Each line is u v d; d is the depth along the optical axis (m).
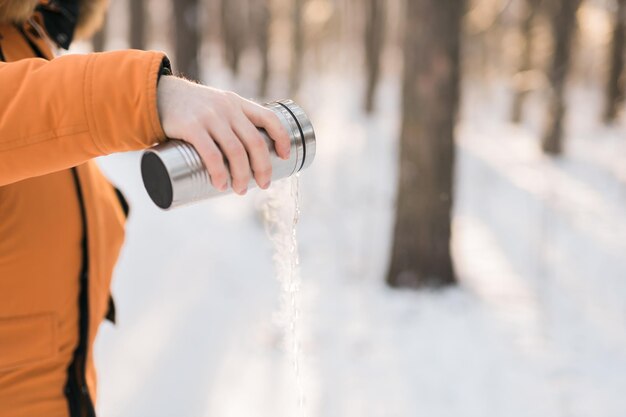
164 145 0.69
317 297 5.45
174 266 5.22
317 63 28.09
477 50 18.23
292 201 0.98
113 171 7.37
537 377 4.14
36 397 0.98
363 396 3.71
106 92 0.68
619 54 16.73
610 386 4.05
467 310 5.32
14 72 0.72
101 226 1.10
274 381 3.64
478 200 10.01
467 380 4.05
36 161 0.71
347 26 25.16
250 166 0.71
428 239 5.73
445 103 5.51
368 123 17.53
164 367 3.55
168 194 0.67
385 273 6.07
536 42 13.90
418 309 5.31
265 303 4.81
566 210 9.63
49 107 0.69
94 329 1.09
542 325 5.00
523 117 19.03
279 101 0.79
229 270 5.47
